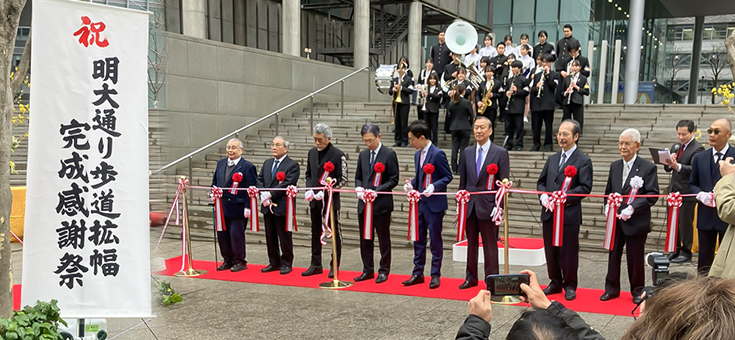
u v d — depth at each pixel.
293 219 6.67
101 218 3.43
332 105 15.21
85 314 3.43
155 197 10.34
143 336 4.50
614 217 5.20
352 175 10.77
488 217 5.66
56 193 3.38
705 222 5.45
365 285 6.17
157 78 12.02
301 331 4.59
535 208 9.20
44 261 3.38
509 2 20.47
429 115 11.18
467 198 5.74
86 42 3.36
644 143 10.60
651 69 27.30
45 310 3.28
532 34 20.14
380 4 20.38
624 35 22.88
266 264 7.45
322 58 22.09
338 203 6.54
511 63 10.70
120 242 3.46
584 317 4.84
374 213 6.26
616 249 5.32
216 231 7.14
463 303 5.40
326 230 6.40
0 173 3.03
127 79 3.42
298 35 16.92
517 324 1.43
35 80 3.31
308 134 13.15
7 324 2.96
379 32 21.50
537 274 6.55
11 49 3.06
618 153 10.28
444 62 12.66
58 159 3.38
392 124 13.01
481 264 7.18
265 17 20.50
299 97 15.30
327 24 22.25
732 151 5.46
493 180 5.68
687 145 6.93
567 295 5.42
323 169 6.65
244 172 7.00
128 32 3.42
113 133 3.42
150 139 11.84
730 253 3.08
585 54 18.86
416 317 4.96
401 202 9.83
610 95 18.97
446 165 6.04
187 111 12.54
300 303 5.46
